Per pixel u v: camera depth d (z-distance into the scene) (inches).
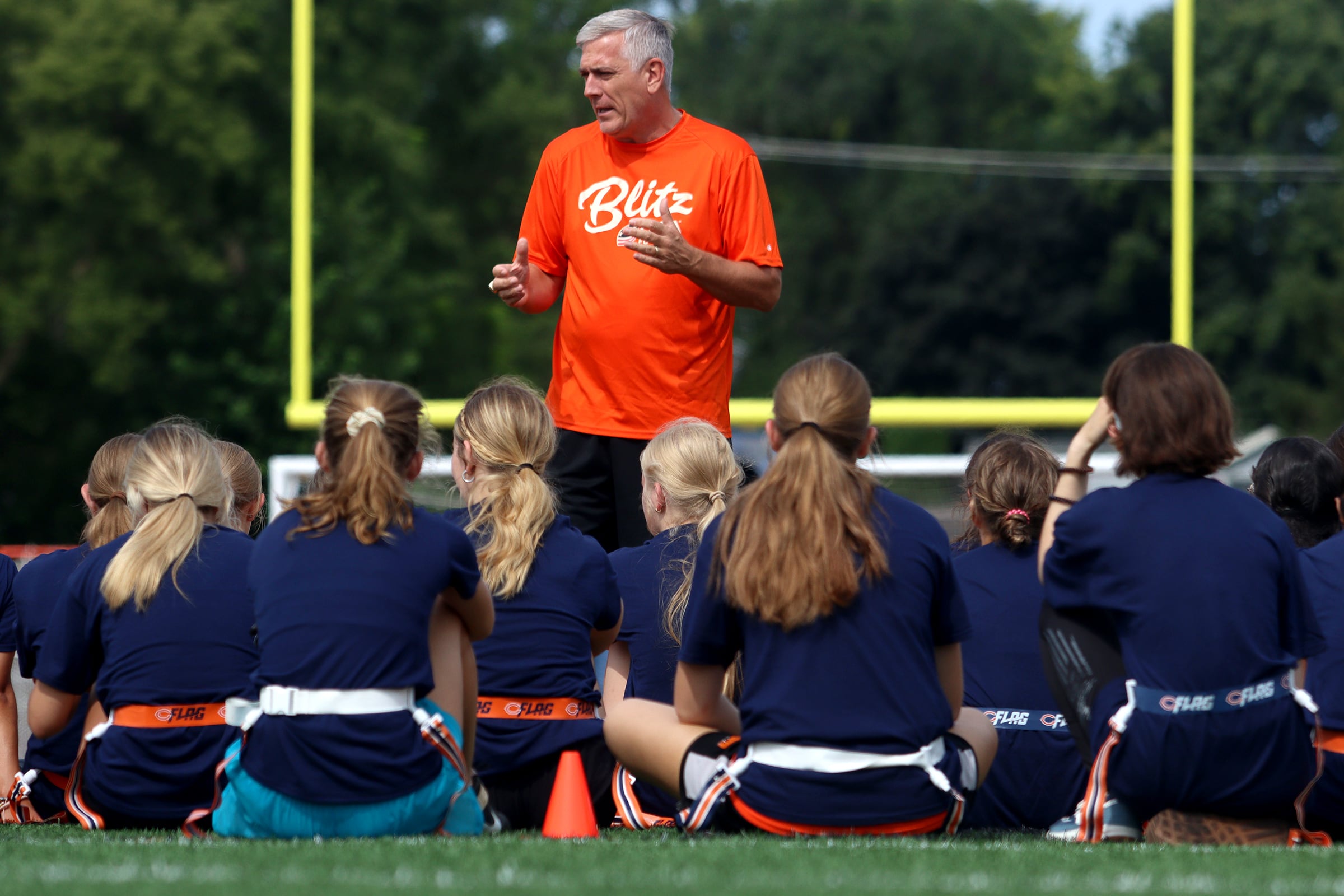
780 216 4047.7
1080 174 3786.9
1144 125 3806.6
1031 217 3794.3
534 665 473.1
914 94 4020.7
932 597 406.9
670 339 624.7
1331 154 3700.8
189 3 2677.2
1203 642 393.4
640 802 499.5
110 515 511.8
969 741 421.7
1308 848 383.9
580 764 434.0
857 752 390.6
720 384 642.8
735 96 4106.8
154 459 469.1
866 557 392.5
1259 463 521.3
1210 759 394.0
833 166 4052.7
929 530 406.3
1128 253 3713.1
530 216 655.1
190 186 2672.2
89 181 2527.1
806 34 4077.3
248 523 547.8
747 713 401.7
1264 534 402.9
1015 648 479.2
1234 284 3715.6
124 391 2709.2
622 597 517.0
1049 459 497.0
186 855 350.9
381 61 2950.3
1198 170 3727.9
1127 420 412.2
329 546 410.0
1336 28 3722.9
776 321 4018.2
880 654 393.4
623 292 624.7
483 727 470.6
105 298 2581.2
